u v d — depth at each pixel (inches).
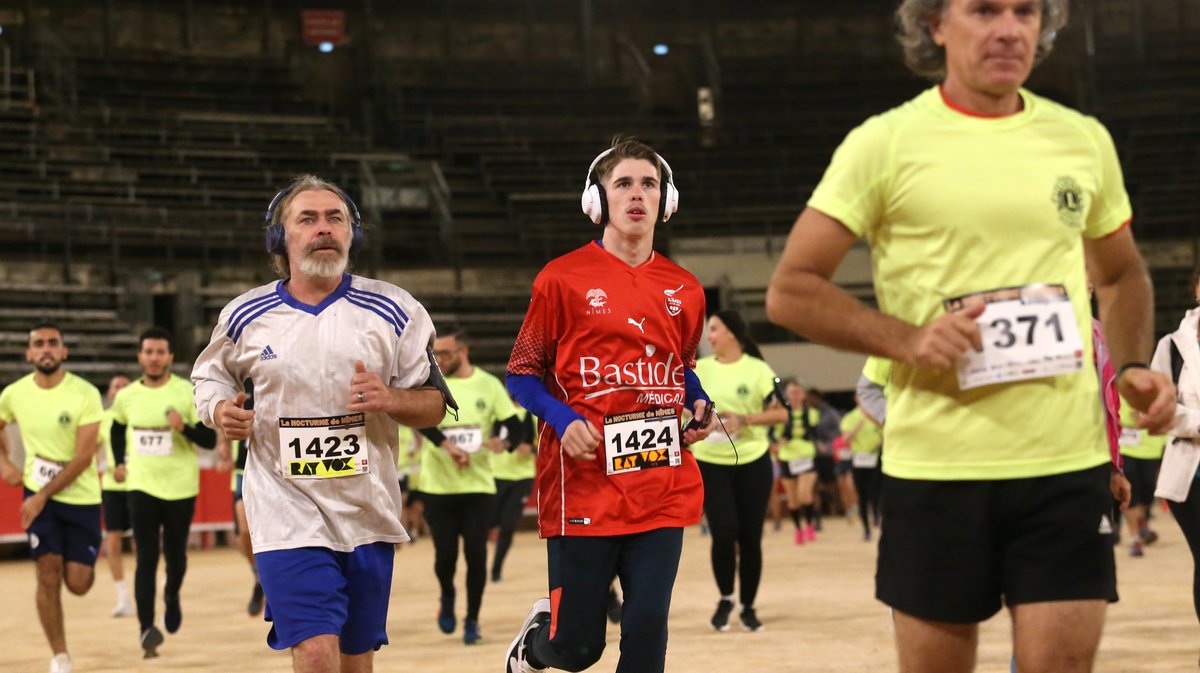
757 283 1091.3
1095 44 1289.4
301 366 166.2
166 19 1194.6
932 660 119.3
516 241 1101.7
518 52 1305.4
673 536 173.5
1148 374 122.0
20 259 927.0
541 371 181.2
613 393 175.2
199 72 1188.5
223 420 158.4
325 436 165.3
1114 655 274.4
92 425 305.6
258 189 1051.3
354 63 1261.1
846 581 461.1
